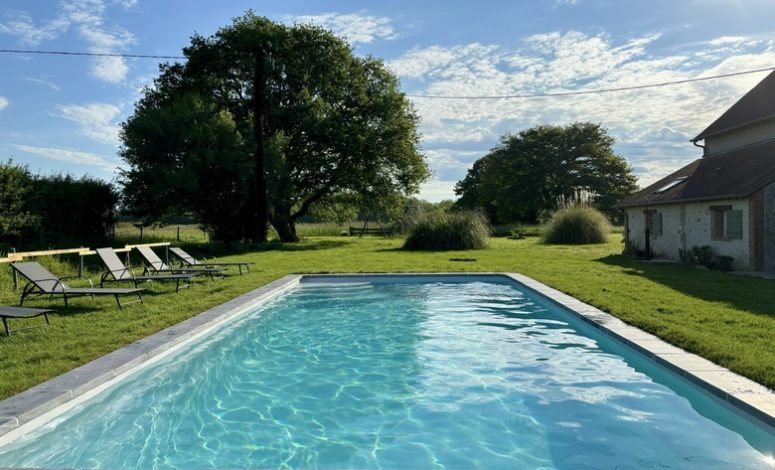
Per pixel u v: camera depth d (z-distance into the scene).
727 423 4.39
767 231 14.51
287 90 31.22
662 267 15.52
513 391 5.45
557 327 8.48
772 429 3.88
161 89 30.88
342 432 4.50
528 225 50.38
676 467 3.75
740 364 5.06
